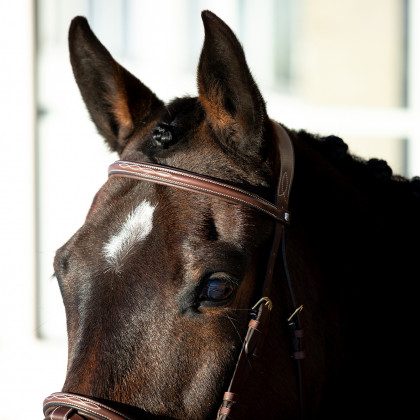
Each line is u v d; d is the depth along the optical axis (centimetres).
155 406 297
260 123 328
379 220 400
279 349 340
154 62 971
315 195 381
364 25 1045
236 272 313
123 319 301
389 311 384
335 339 367
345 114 1002
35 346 798
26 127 820
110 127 405
